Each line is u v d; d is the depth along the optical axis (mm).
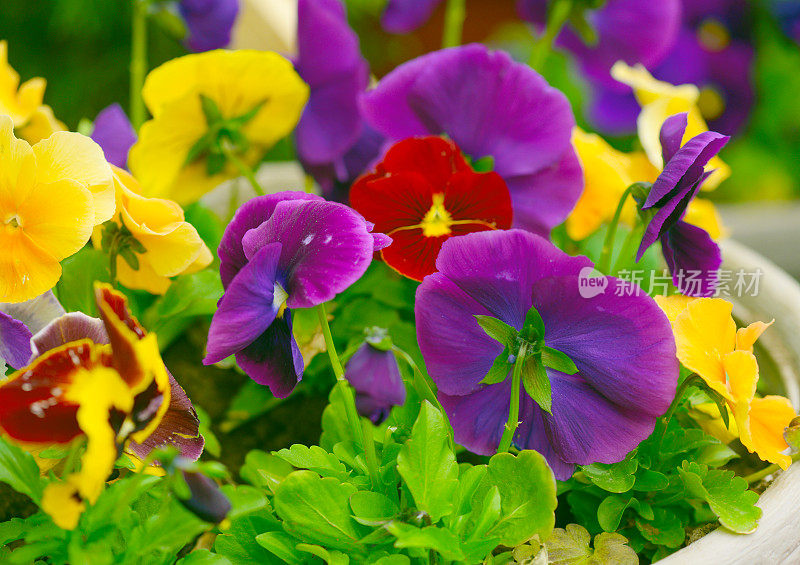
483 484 858
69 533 842
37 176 854
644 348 868
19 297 856
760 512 867
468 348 873
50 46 1730
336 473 873
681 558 852
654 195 870
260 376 874
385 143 987
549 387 865
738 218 1392
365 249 843
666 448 895
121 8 1617
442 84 934
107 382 835
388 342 850
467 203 905
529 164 937
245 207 862
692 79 1501
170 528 837
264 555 871
